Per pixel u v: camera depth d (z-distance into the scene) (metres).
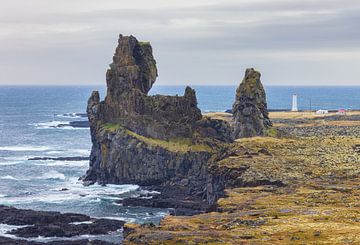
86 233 170.62
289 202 140.62
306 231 111.00
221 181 181.50
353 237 105.00
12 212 190.00
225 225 119.56
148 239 108.75
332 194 147.88
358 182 162.50
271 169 176.25
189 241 105.88
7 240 158.62
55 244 155.75
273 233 110.81
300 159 192.00
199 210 198.62
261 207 135.38
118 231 173.50
